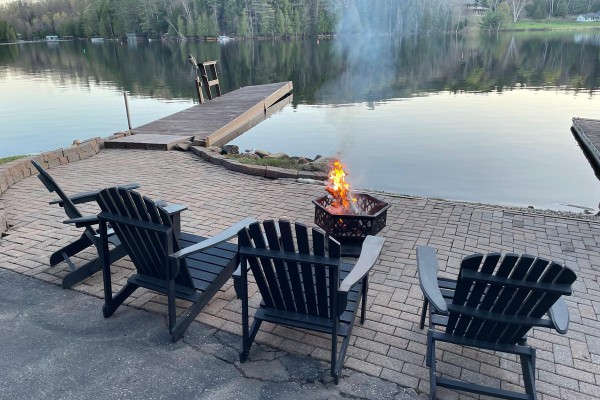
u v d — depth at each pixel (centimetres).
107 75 2762
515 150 1044
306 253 244
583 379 262
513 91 1866
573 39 4562
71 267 365
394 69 2689
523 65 2684
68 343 289
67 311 324
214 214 513
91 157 795
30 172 673
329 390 251
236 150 961
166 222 271
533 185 819
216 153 775
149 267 310
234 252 342
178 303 335
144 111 1633
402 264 393
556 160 967
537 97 1716
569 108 1499
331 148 1079
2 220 459
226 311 326
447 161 965
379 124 1327
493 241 443
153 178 659
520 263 208
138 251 303
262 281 267
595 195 769
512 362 276
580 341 295
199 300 297
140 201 273
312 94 1909
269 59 3456
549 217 505
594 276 378
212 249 346
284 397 246
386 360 275
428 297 232
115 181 643
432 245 432
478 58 3084
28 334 298
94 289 354
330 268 241
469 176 870
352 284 235
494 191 788
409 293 348
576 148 1055
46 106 1758
